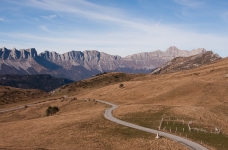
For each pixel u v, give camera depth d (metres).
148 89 157.50
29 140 64.56
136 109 97.06
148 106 100.94
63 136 65.88
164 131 66.25
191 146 53.44
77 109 142.00
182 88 135.00
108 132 67.31
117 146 56.44
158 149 52.53
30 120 96.25
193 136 61.38
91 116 89.94
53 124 80.25
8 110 190.12
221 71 164.88
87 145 57.41
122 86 191.62
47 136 67.12
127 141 59.19
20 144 61.09
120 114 91.56
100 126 73.62
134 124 75.12
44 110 167.88
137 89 166.38
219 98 112.12
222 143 56.34
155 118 81.12
